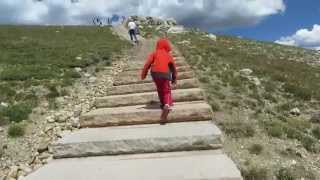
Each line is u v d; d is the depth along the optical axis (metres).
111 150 8.73
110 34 45.84
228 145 9.86
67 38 37.38
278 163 9.11
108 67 21.52
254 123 11.69
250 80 18.33
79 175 7.54
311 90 17.67
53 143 9.66
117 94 14.11
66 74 17.92
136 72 17.55
